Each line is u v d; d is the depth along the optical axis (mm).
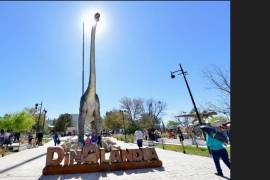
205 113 27922
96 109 20641
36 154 19250
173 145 25422
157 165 10805
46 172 9828
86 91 20734
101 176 9227
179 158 14031
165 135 50906
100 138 20203
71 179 8875
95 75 21234
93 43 22094
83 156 10383
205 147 21125
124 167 10477
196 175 8641
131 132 59875
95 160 10359
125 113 69562
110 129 77000
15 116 50312
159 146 24875
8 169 11477
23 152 21203
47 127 82688
